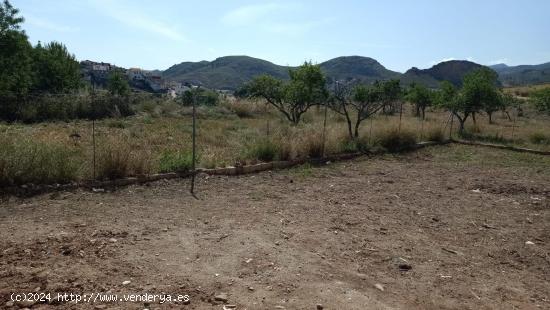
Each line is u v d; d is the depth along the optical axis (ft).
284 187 26.07
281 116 80.89
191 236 16.40
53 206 19.47
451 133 55.98
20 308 10.61
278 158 33.55
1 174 20.58
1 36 59.41
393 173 32.30
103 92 75.31
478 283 13.78
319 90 57.31
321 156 36.14
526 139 55.93
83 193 21.77
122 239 15.70
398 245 16.81
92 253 14.23
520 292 13.32
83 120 60.64
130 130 49.62
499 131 64.85
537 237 18.61
